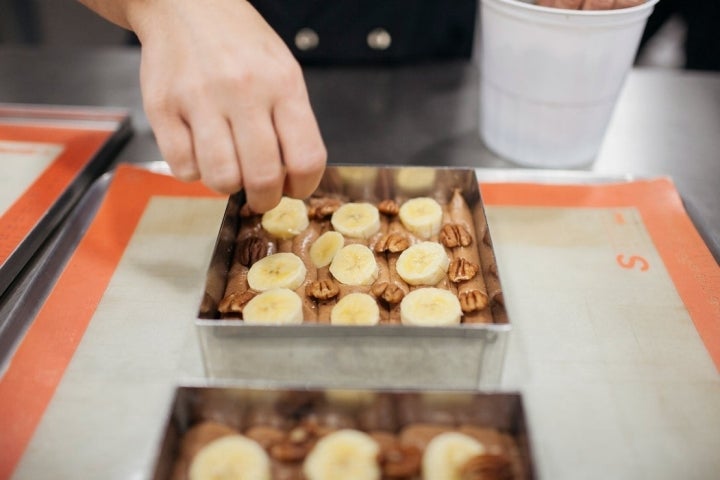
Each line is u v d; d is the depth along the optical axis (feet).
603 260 1.59
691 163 1.87
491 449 1.20
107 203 1.71
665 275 1.55
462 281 1.49
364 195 1.70
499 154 1.89
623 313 1.48
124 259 1.58
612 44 1.59
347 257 1.53
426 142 1.95
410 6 2.52
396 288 1.48
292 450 1.18
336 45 2.57
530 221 1.68
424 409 1.21
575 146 1.79
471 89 2.22
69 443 1.25
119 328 1.43
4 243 1.59
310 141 1.26
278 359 1.33
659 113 2.07
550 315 1.47
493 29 1.68
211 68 1.21
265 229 1.61
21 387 1.33
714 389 1.35
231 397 1.20
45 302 1.47
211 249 1.61
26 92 2.14
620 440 1.27
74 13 3.75
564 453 1.25
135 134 1.98
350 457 1.18
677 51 3.48
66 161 1.84
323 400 1.21
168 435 1.16
